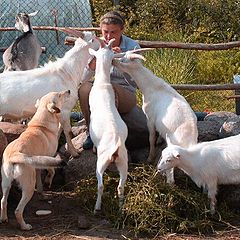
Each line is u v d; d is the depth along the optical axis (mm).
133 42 4457
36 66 5664
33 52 5582
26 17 5824
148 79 4105
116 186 3904
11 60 5465
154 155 4191
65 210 3848
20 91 4238
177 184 3967
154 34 9094
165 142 4207
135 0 10523
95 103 3898
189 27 9703
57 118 3877
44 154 3729
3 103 4242
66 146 4422
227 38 9602
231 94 6953
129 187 3789
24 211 3824
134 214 3609
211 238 3518
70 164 4250
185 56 7297
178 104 3996
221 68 7875
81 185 4004
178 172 4031
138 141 4422
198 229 3588
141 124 4391
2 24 8586
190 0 9938
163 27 9797
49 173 4117
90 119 3973
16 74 4309
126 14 10188
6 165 3498
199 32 9453
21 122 4715
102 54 4066
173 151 3686
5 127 4352
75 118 5281
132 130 4391
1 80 4258
